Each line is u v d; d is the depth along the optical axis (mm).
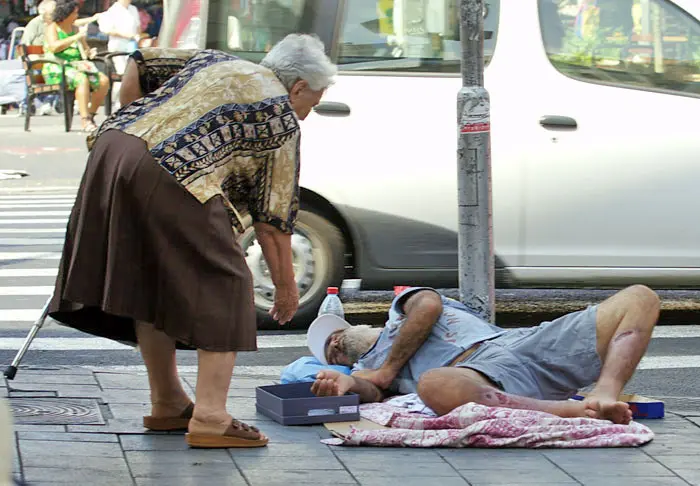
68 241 8766
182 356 13617
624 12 15023
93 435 8750
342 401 9555
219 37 14906
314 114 14570
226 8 14891
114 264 8242
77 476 7613
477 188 11219
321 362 11180
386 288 14906
